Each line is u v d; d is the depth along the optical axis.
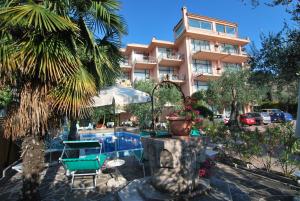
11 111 4.44
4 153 7.20
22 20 3.68
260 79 9.70
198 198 4.07
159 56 34.16
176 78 32.88
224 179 5.41
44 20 3.70
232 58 33.84
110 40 5.56
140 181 4.92
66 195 4.89
